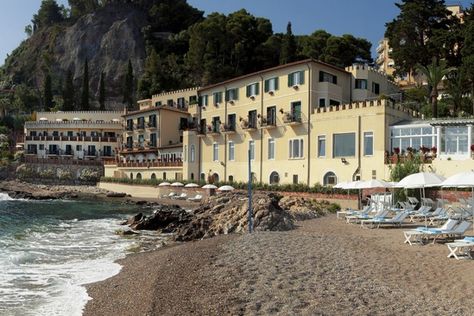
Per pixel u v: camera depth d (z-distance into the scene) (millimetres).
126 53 152125
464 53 53688
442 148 36625
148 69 112875
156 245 24922
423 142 38812
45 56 163250
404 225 26672
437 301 11117
